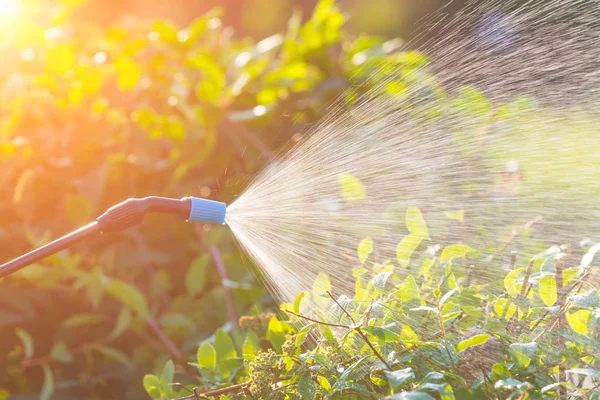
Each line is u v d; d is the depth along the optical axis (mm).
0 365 7801
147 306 7488
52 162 7867
